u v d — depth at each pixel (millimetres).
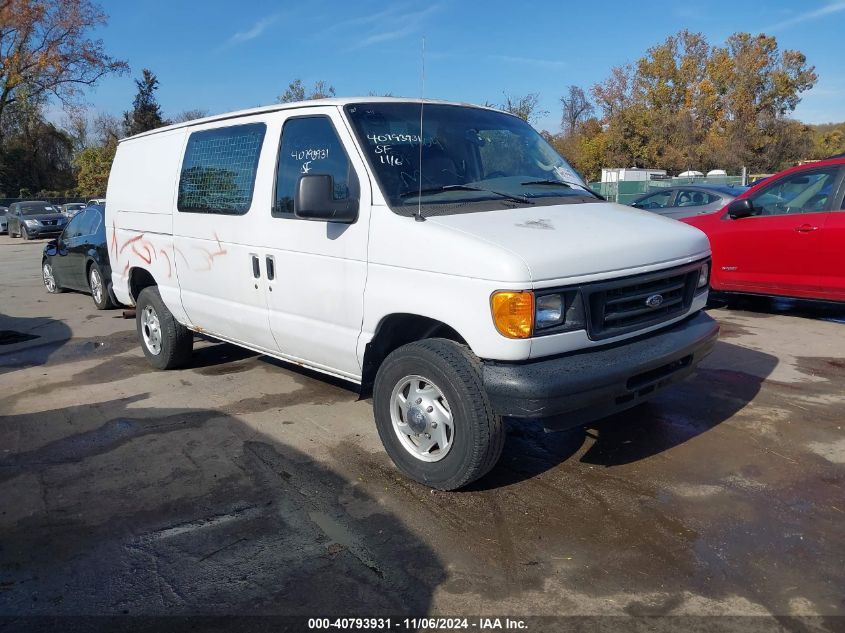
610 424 4859
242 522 3670
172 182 5828
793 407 5059
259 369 6582
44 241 29094
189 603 3000
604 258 3584
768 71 49438
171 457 4562
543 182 4605
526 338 3346
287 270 4582
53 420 5375
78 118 47094
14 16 38469
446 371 3631
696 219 8641
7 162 55281
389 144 4207
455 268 3512
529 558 3246
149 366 6887
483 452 3615
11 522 3766
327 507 3801
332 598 2998
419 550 3340
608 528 3488
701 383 5645
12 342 8305
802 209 7438
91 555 3406
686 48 51469
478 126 4750
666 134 47875
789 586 2975
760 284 7816
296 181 4535
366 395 4348
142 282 6844
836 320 7773
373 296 3979
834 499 3715
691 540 3354
